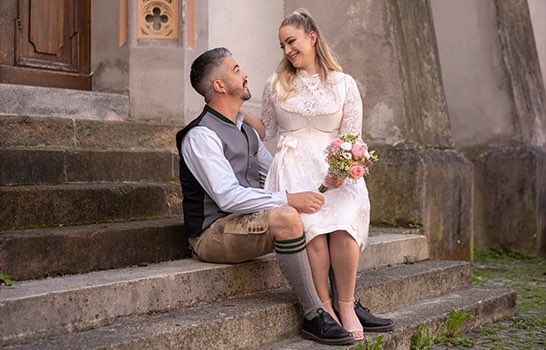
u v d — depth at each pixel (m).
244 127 4.07
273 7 6.68
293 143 3.96
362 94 6.56
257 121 4.14
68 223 4.02
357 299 4.17
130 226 3.96
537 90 8.67
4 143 4.37
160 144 5.22
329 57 4.04
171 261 4.03
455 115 8.38
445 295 5.06
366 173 3.84
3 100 4.73
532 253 7.82
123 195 4.35
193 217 3.94
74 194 4.06
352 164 3.67
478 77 8.26
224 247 3.79
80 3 5.66
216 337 3.32
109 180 4.68
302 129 4.00
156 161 5.00
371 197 6.35
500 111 8.12
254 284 3.98
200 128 3.84
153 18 5.58
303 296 3.66
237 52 6.23
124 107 5.49
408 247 5.48
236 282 3.86
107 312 3.23
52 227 3.87
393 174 6.27
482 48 8.24
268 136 4.18
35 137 4.52
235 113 3.98
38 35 5.38
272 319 3.64
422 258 5.66
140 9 5.53
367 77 6.55
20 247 3.39
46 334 3.00
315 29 4.02
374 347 3.70
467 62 8.33
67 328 3.07
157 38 5.57
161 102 5.55
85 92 5.23
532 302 5.61
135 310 3.36
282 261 3.63
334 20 6.67
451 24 8.41
